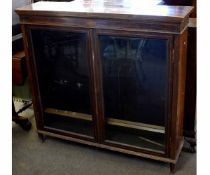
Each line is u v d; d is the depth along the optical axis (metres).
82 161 2.06
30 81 2.09
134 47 1.76
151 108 1.92
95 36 1.74
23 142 2.30
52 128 2.20
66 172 1.97
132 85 1.90
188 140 2.07
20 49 2.40
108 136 2.06
